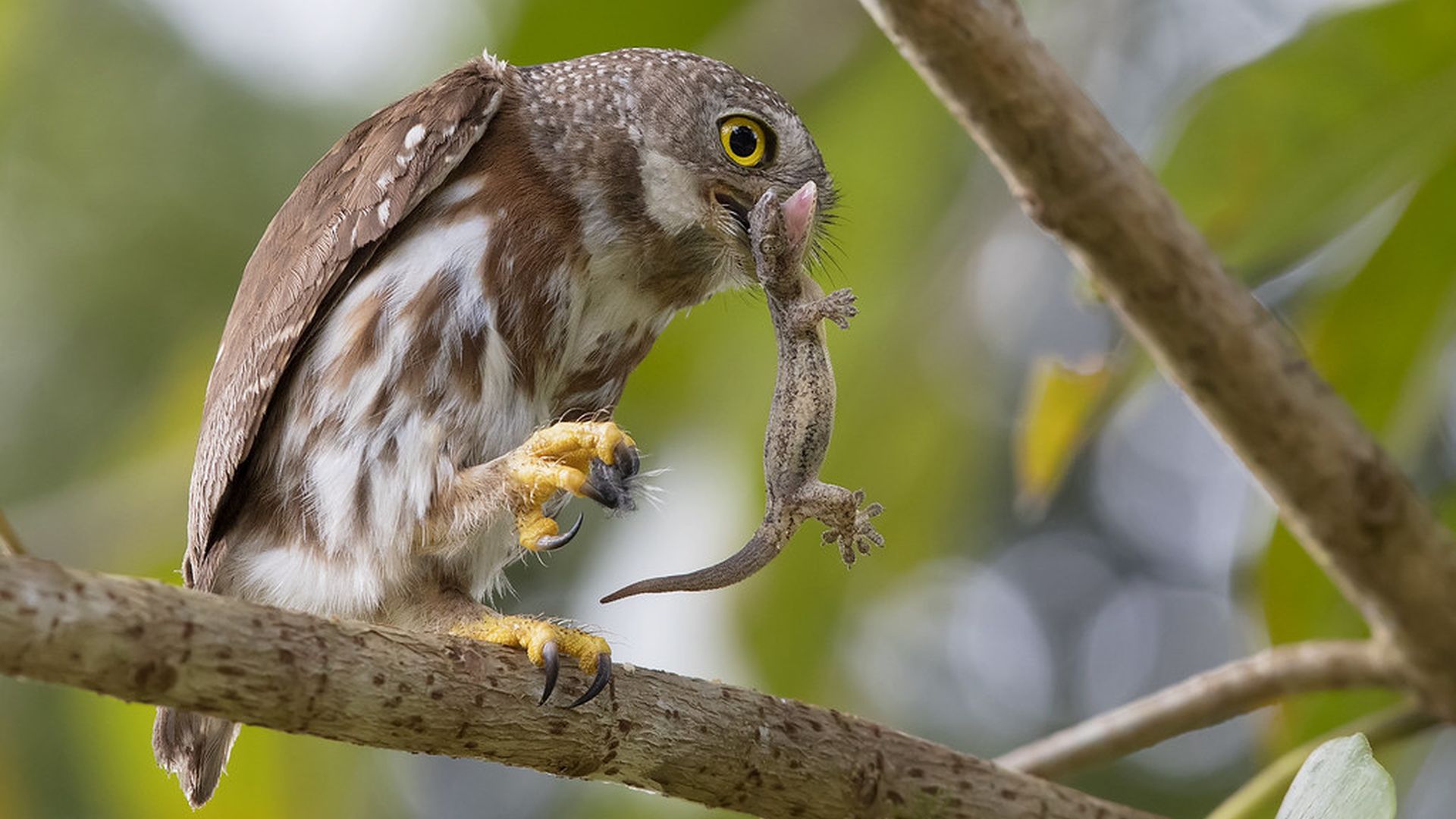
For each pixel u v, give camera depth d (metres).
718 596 11.34
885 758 7.70
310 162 12.74
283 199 12.75
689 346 11.36
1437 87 8.78
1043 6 12.59
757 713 7.54
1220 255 8.84
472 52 11.73
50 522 11.31
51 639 5.69
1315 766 5.91
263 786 11.27
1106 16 12.64
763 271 7.84
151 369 12.64
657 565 11.48
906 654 15.35
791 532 7.62
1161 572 16.50
